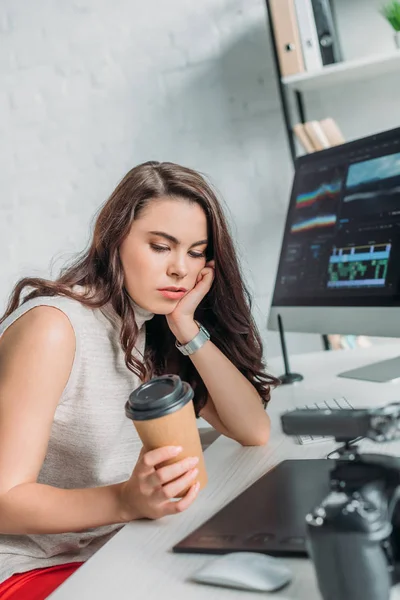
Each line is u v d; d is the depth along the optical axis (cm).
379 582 54
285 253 188
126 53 289
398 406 62
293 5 237
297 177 190
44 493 93
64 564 106
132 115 291
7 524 94
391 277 150
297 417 65
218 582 64
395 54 227
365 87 260
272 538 72
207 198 113
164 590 65
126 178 114
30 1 299
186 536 78
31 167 305
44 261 307
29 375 100
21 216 308
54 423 113
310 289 175
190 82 282
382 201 156
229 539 74
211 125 281
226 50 276
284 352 170
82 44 294
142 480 84
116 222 112
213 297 127
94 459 117
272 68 271
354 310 159
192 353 122
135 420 85
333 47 241
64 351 105
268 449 111
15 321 106
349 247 164
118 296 114
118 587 67
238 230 281
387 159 157
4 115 306
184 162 286
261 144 276
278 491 87
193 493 84
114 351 117
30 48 301
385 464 61
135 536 81
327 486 86
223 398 119
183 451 87
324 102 266
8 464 95
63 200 303
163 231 110
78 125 298
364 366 162
